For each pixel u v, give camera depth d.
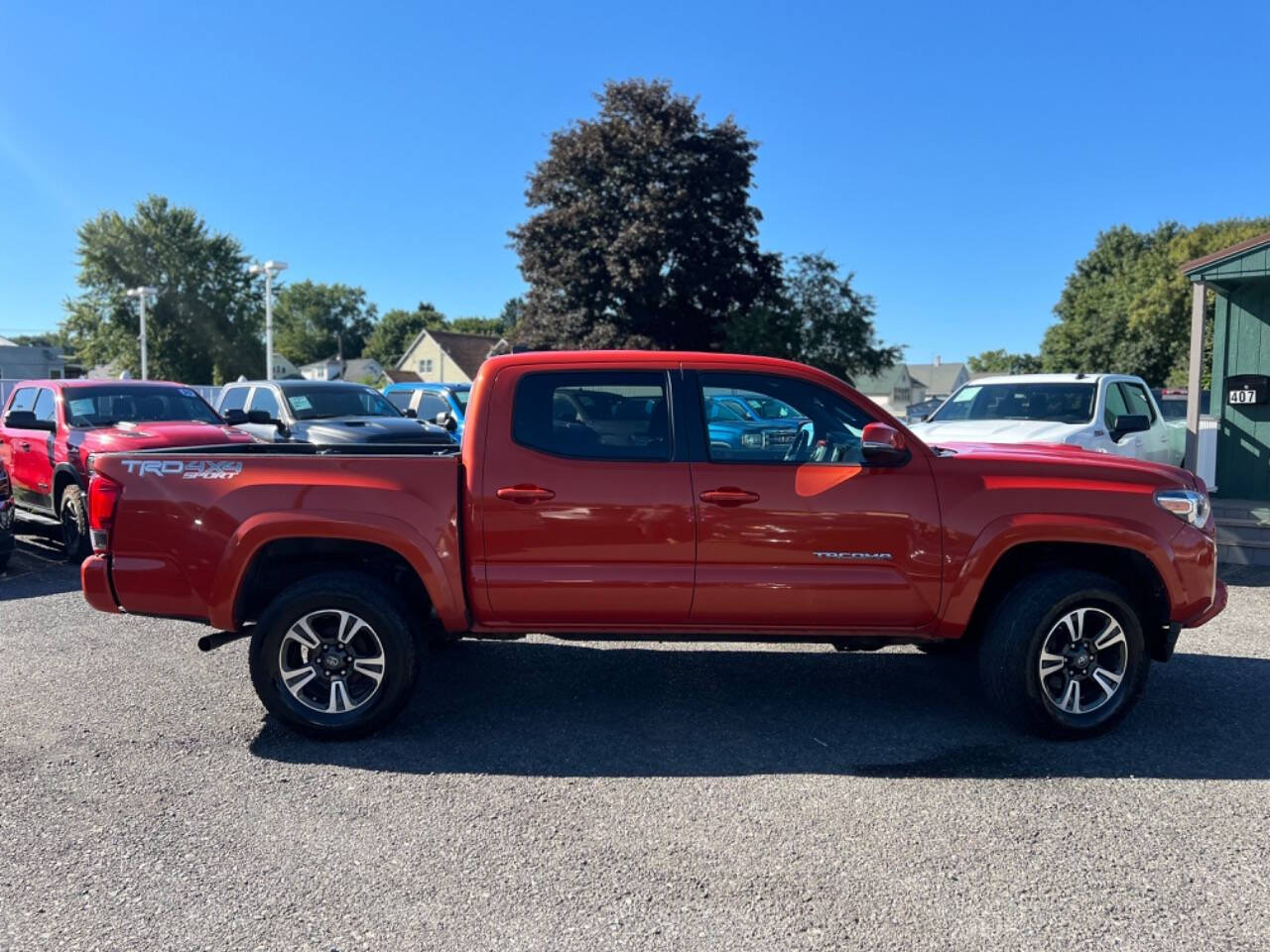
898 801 3.83
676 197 35.75
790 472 4.41
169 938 2.87
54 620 6.75
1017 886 3.18
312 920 2.97
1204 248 47.53
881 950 2.82
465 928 2.93
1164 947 2.83
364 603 4.36
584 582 4.36
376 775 4.09
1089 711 4.46
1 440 10.56
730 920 2.97
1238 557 8.79
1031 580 4.43
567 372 4.49
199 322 61.28
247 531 4.32
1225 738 4.53
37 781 4.01
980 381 10.76
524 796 3.88
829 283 35.09
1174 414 17.42
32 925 2.93
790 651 6.10
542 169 38.31
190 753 4.34
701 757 4.31
